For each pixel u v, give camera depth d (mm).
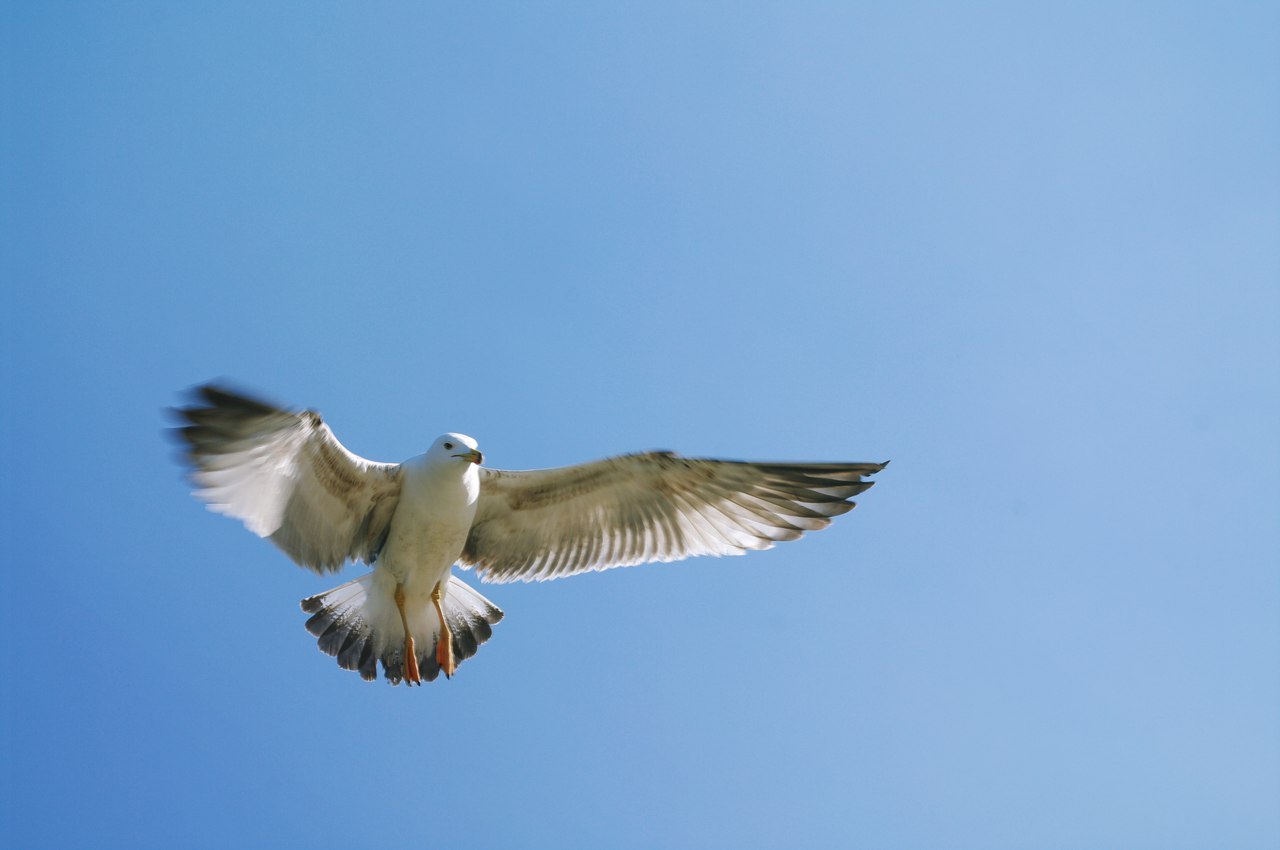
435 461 13672
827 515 14906
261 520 12969
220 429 12117
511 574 15531
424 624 14844
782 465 14547
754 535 15234
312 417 12695
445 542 14180
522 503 15008
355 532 14227
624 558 15438
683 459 14578
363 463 13594
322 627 14570
